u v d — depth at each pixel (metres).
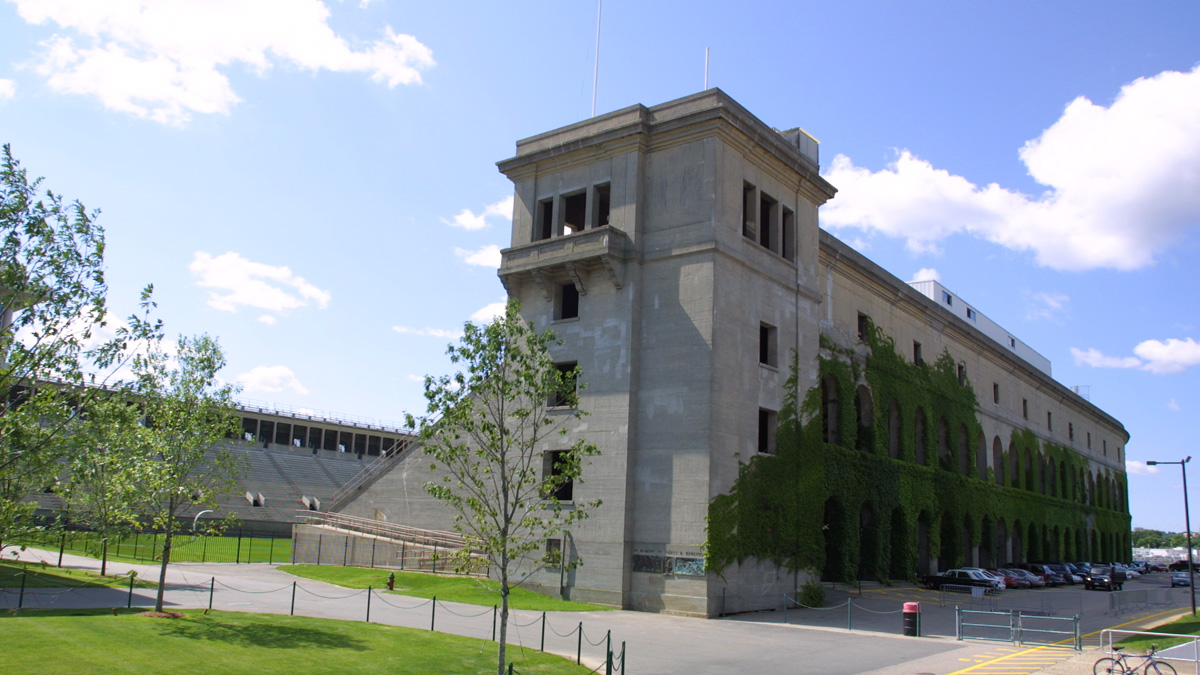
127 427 25.14
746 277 43.88
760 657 27.16
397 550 52.22
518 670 22.53
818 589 44.09
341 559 55.91
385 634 26.81
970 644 31.25
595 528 41.31
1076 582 78.50
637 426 42.03
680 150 43.91
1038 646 30.94
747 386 42.75
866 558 57.25
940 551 67.88
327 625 27.84
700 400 40.22
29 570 40.59
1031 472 92.75
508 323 23.11
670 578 39.25
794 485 44.97
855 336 58.94
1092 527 112.12
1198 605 56.16
